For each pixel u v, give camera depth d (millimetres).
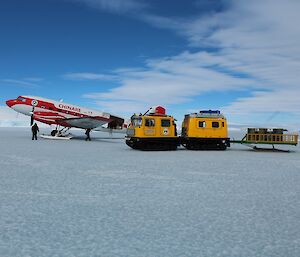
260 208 6289
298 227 5121
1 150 18609
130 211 5965
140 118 21172
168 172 11062
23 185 8297
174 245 4293
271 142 22734
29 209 6000
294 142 22469
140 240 4465
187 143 22859
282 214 5871
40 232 4734
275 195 7520
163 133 21562
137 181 9172
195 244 4344
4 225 5035
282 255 4004
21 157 15008
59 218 5457
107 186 8344
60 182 8812
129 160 14727
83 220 5363
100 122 32875
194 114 23062
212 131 22766
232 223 5301
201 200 6914
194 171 11438
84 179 9359
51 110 34062
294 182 9422
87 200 6773
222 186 8602
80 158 15203
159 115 21906
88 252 4008
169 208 6219
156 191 7805
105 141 33812
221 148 23047
